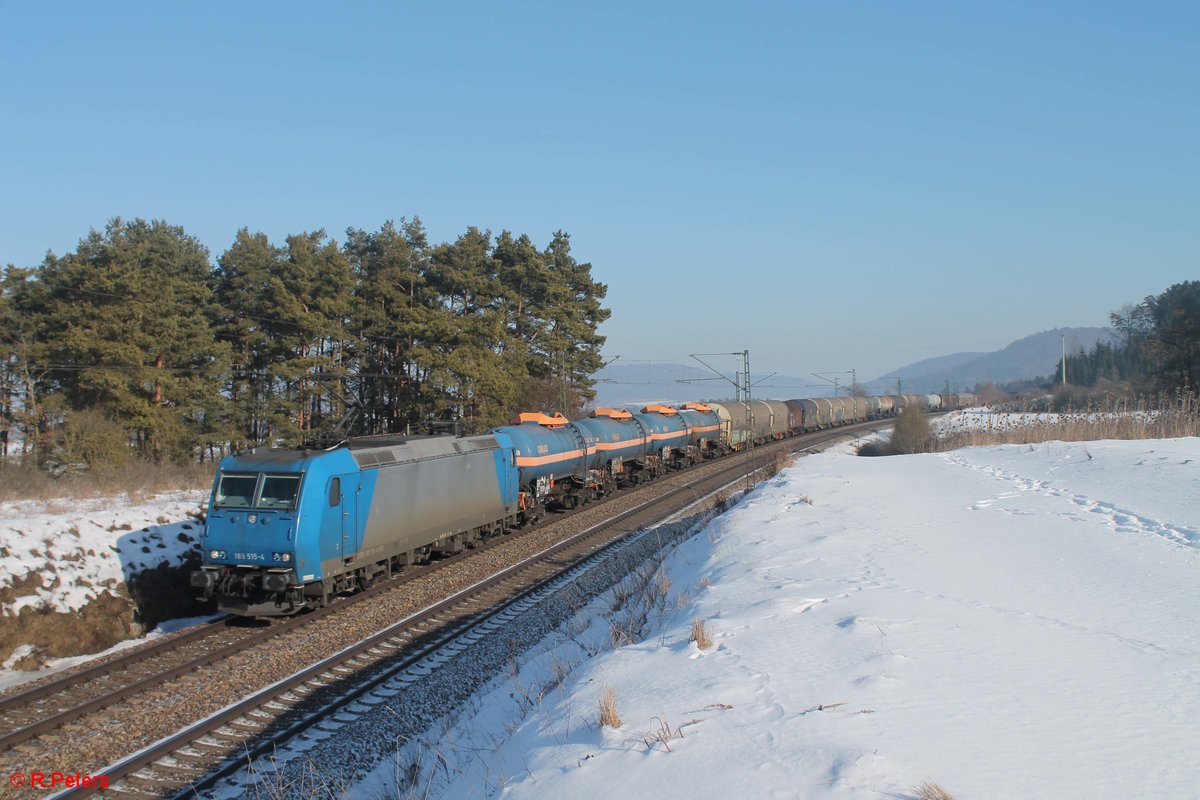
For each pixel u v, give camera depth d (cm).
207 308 4512
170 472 2972
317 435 1786
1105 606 978
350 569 1684
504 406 4438
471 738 930
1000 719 632
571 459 2988
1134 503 1716
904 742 591
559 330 5344
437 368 4244
